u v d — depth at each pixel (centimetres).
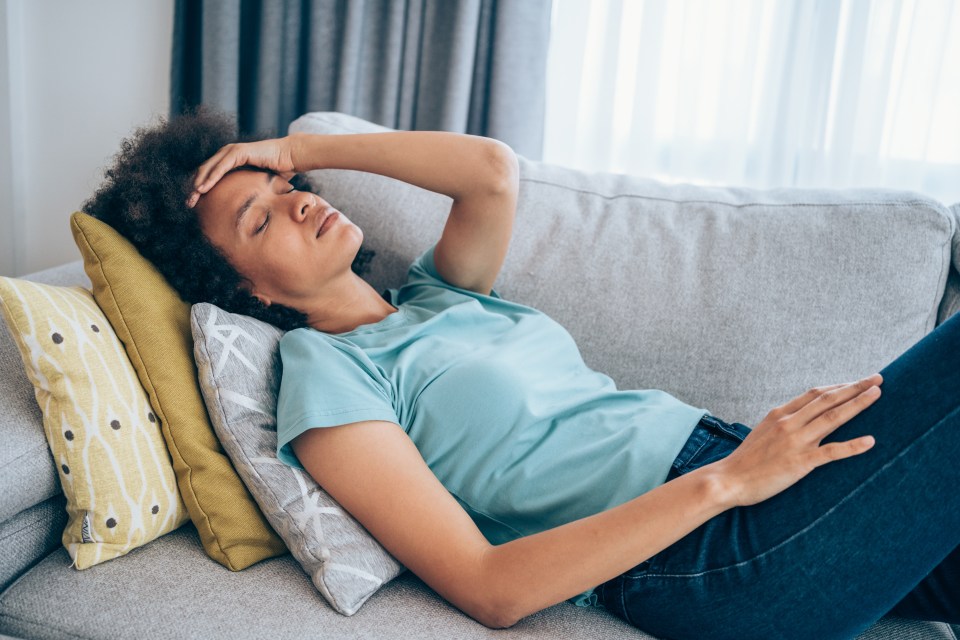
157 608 90
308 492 100
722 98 209
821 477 90
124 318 108
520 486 105
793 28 201
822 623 89
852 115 203
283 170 129
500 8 200
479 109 212
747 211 144
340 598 92
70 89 232
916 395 88
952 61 200
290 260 120
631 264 141
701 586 93
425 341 119
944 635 102
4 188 234
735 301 136
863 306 134
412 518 95
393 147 130
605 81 212
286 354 109
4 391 101
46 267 245
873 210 138
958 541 87
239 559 100
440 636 90
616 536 89
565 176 155
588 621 98
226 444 103
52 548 106
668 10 209
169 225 118
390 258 147
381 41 211
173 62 215
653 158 217
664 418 112
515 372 113
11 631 90
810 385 133
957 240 136
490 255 136
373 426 100
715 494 90
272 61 211
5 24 221
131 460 99
